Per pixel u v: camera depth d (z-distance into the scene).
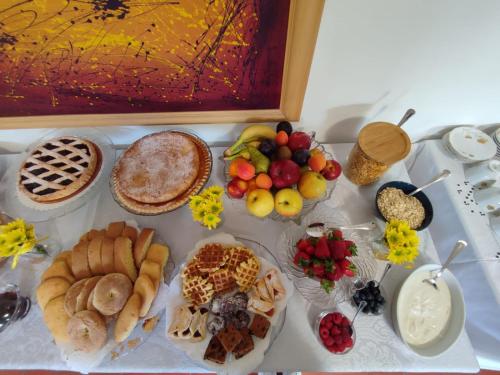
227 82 0.77
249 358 0.64
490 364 0.82
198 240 0.84
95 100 0.83
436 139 1.01
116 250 0.74
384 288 0.75
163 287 0.74
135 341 0.68
